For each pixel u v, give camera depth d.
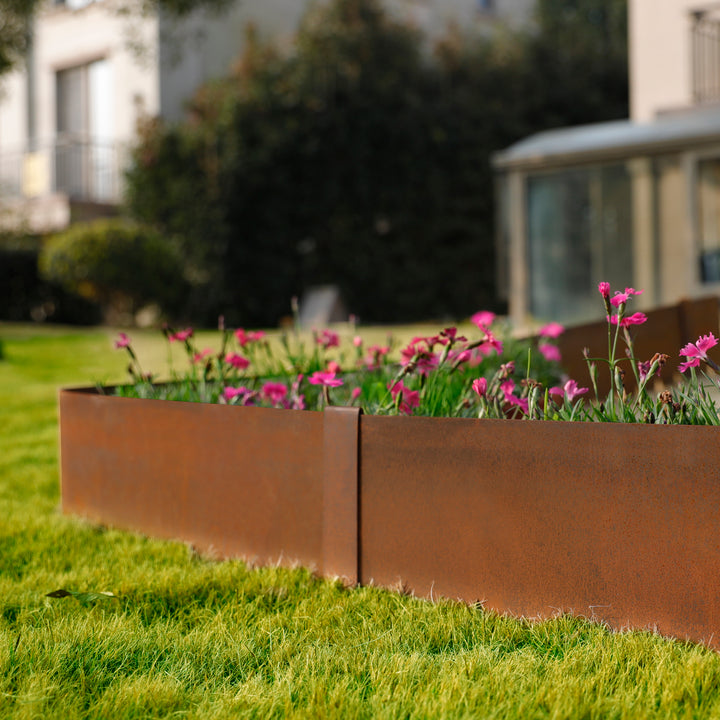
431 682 1.76
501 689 1.72
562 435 2.03
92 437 3.04
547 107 17.12
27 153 16.08
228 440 2.62
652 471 1.92
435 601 2.18
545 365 3.85
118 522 2.96
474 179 15.93
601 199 11.05
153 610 2.23
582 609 2.01
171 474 2.78
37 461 4.08
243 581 2.37
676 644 1.87
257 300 14.52
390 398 2.69
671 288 10.62
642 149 10.58
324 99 14.64
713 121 10.48
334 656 1.90
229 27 15.27
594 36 18.30
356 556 2.32
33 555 2.68
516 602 2.09
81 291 12.62
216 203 13.98
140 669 1.88
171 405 2.77
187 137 13.93
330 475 2.37
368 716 1.65
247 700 1.71
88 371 7.19
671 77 12.05
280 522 2.50
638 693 1.68
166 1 12.49
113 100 15.23
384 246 15.45
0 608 2.22
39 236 14.55
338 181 14.86
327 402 2.53
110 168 15.29
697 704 1.63
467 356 2.68
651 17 12.18
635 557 1.95
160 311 13.59
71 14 15.64
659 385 4.95
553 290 11.43
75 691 1.77
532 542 2.07
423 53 16.42
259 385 3.36
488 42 16.77
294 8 16.28
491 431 2.12
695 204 10.41
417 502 2.23
